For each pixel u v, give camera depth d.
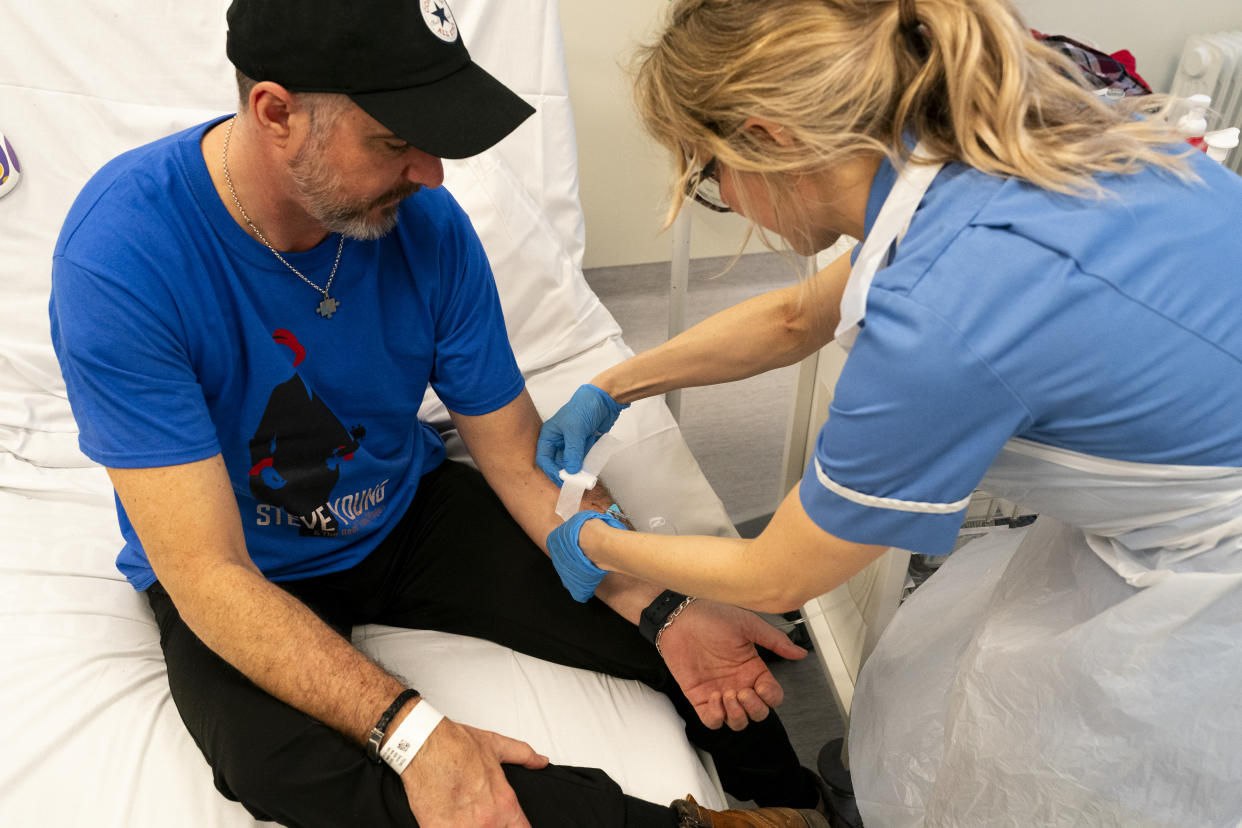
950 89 0.67
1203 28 1.94
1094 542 0.89
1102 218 0.69
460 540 1.29
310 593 1.23
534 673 1.20
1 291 1.58
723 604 1.21
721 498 2.08
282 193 0.97
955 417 0.69
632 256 2.78
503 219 1.65
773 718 1.29
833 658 1.56
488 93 0.91
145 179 0.98
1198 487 0.77
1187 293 0.69
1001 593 1.02
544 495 1.28
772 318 1.18
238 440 1.11
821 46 0.68
